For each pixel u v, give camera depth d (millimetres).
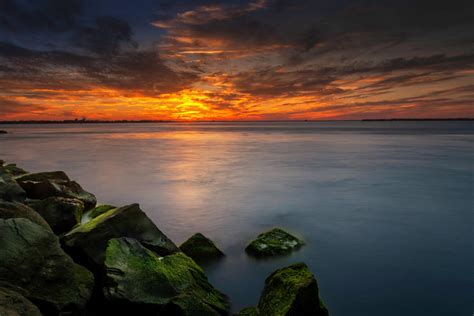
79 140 77625
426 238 13641
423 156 42562
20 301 6012
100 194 21547
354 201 19672
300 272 7484
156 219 16234
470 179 26578
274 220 16078
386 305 8953
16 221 8320
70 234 9469
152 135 104688
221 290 9500
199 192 22062
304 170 31234
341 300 9172
